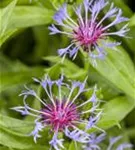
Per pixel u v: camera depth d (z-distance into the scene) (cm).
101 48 41
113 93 46
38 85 48
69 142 42
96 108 42
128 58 43
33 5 45
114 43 41
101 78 47
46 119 41
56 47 55
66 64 45
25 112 40
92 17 41
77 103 41
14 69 54
